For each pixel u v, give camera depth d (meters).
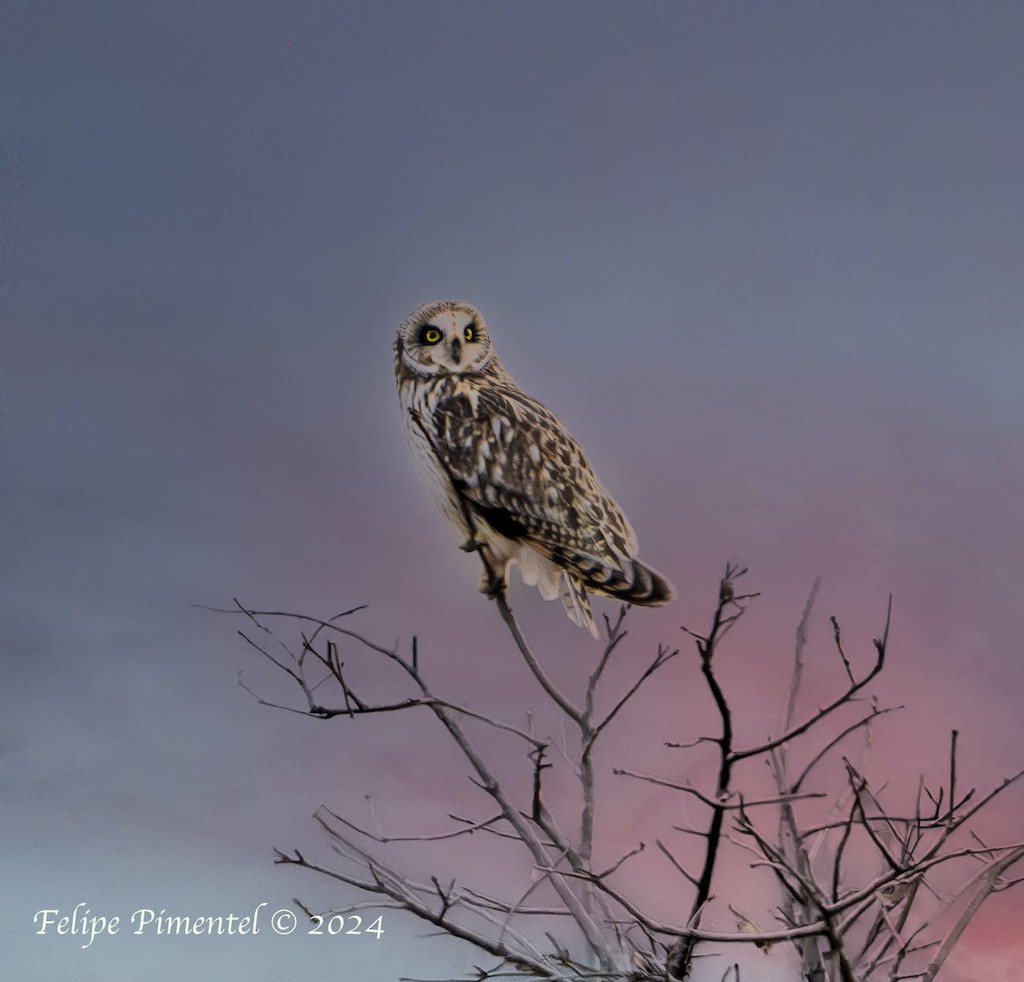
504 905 4.52
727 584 4.04
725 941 3.92
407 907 4.34
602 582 6.84
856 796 3.98
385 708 4.27
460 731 4.54
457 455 6.90
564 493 6.85
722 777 4.06
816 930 3.85
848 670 4.18
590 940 4.38
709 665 3.89
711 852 4.08
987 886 4.30
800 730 4.02
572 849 4.47
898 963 4.27
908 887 4.39
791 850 4.60
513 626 4.97
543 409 7.15
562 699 4.80
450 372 6.99
